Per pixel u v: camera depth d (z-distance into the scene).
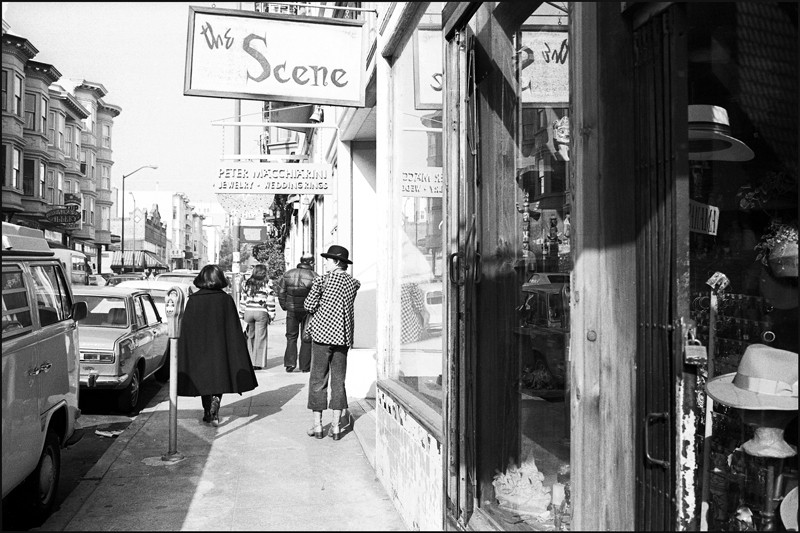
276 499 4.90
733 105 3.14
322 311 6.54
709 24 3.04
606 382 2.35
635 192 2.38
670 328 2.21
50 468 4.78
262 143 19.47
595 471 2.34
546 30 3.34
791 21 2.98
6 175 35.25
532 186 3.57
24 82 36.94
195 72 5.53
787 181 2.97
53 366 4.80
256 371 11.33
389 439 5.02
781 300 2.84
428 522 3.93
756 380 2.49
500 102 3.71
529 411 3.47
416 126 4.92
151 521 4.48
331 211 12.93
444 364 3.68
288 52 5.71
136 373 8.84
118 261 53.44
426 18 4.59
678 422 2.16
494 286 3.70
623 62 2.40
